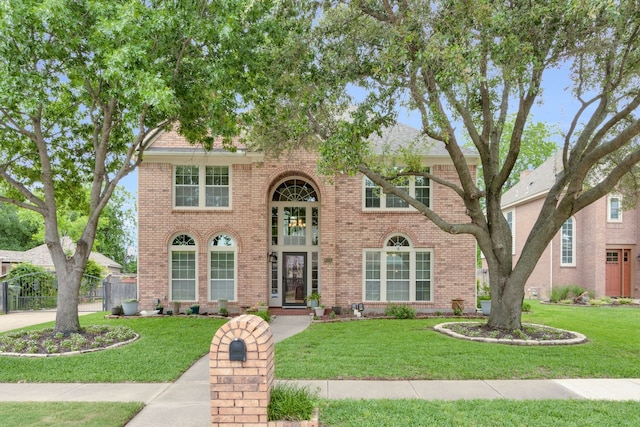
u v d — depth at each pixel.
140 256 16.20
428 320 13.98
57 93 10.89
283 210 17.30
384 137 17.64
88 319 14.38
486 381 7.06
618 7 7.55
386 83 10.09
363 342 10.05
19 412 5.57
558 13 8.35
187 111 10.84
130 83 8.46
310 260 17.17
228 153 16.23
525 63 8.48
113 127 11.96
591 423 5.09
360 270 16.22
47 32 8.86
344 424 5.00
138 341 10.36
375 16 10.20
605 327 12.57
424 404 5.75
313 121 11.53
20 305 19.91
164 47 9.57
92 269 25.36
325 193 16.00
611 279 23.20
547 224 10.60
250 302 15.86
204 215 16.42
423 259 16.42
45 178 10.59
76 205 14.01
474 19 8.48
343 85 10.52
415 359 8.31
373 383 6.91
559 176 11.39
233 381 4.57
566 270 23.67
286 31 10.05
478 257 35.84
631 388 6.69
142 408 5.86
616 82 9.66
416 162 12.35
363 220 16.38
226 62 9.73
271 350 5.01
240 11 8.99
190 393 6.54
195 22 8.84
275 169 16.11
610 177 9.63
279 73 10.39
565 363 8.05
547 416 5.32
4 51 8.30
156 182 16.33
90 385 7.00
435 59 8.62
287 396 4.96
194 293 16.42
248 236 16.33
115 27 7.99
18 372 7.65
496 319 11.10
